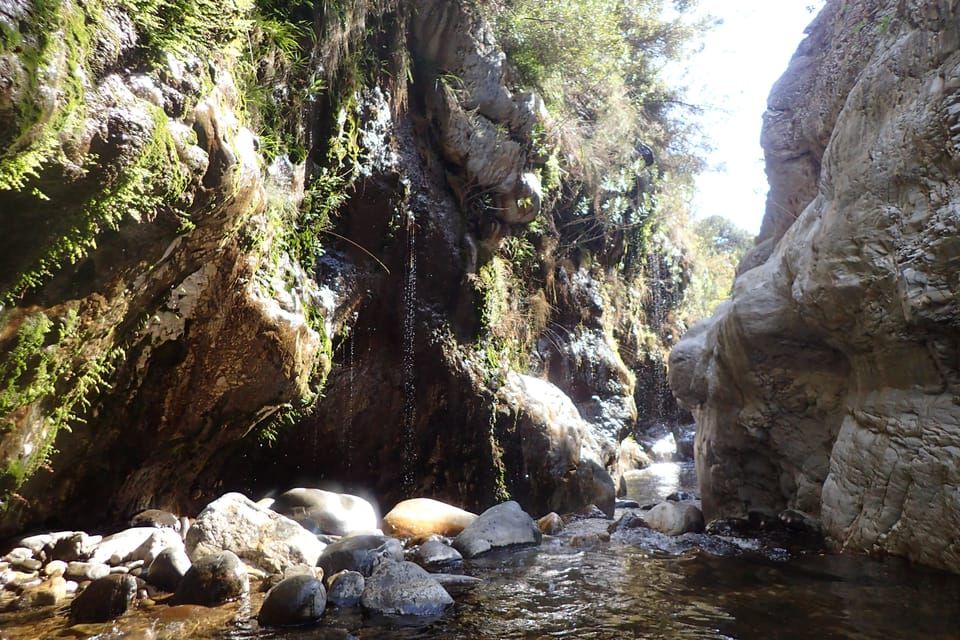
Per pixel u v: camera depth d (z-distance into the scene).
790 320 5.81
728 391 6.71
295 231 6.61
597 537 6.00
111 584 3.77
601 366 12.70
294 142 6.51
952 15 4.34
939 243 4.19
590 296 13.03
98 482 5.29
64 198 3.27
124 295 4.18
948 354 4.37
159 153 3.65
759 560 5.03
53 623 3.58
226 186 4.36
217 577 4.07
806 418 6.10
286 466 7.05
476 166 8.55
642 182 14.58
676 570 4.82
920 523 4.50
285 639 3.46
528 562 5.21
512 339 10.26
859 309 4.90
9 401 3.75
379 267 7.70
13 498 4.59
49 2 2.88
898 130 4.60
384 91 7.95
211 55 4.41
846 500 5.18
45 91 2.82
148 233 3.96
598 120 12.15
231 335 5.45
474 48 8.44
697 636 3.47
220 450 6.22
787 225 8.02
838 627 3.50
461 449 8.09
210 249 4.74
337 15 6.87
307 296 6.52
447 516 6.59
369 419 7.63
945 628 3.41
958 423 4.30
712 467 7.07
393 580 4.15
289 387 6.05
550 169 10.88
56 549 4.61
